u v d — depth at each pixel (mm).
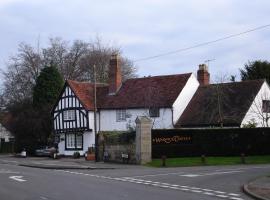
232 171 29719
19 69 70312
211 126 46688
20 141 60750
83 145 52812
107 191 18484
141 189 19453
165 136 40031
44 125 59844
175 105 48562
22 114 60781
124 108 51156
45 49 72312
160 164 36750
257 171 29500
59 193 17656
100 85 57094
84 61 74500
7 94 70500
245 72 61438
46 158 52188
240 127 44375
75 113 53594
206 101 49312
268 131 43469
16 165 38688
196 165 36312
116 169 33219
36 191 18297
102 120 52906
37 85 62500
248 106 46875
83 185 20750
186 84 50281
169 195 17406
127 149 39094
